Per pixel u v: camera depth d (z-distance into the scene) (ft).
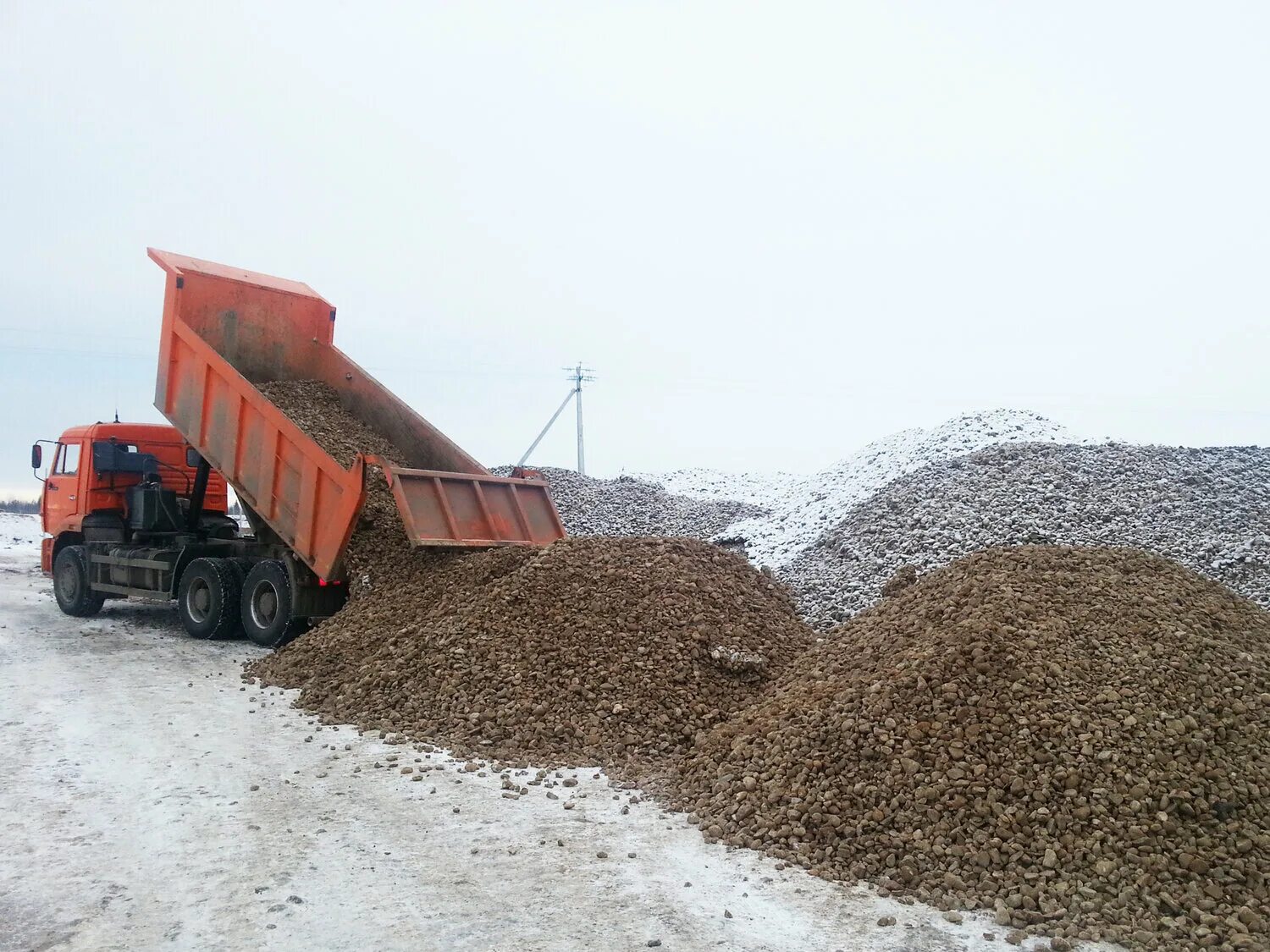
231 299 43.70
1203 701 20.24
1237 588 35.50
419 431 42.14
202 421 41.60
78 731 26.63
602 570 32.50
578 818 20.39
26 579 67.31
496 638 29.12
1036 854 17.10
